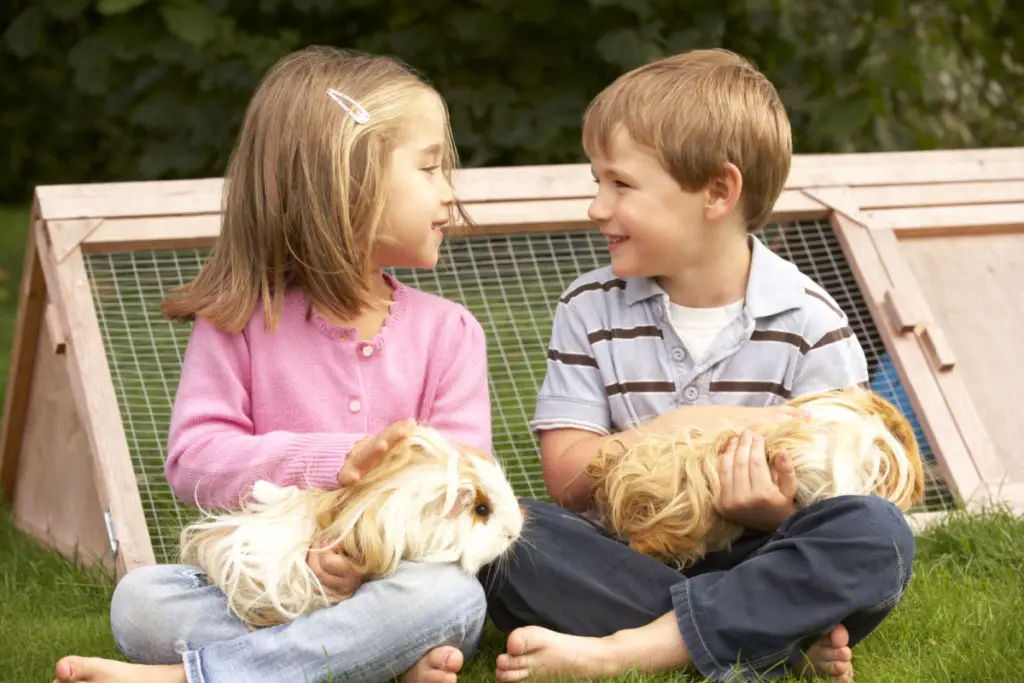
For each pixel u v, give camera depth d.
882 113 7.65
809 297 3.58
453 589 2.85
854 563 2.87
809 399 3.26
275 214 3.22
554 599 3.11
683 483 3.10
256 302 3.29
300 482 3.04
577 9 7.64
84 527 4.23
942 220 4.84
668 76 3.48
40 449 4.65
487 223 4.55
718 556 3.17
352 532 2.80
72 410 4.25
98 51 8.28
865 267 4.67
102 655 3.29
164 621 2.89
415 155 3.30
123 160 9.92
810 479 3.02
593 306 3.67
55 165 10.66
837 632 2.90
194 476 3.12
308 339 3.29
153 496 4.20
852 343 3.58
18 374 4.71
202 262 4.39
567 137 7.86
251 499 3.04
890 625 3.32
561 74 7.92
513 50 7.86
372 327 3.37
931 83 8.20
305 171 3.19
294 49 8.07
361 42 8.06
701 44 7.52
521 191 4.62
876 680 2.95
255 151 3.27
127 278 4.36
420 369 3.38
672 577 3.04
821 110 7.55
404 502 2.80
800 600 2.88
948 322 4.71
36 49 9.64
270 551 2.82
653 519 3.10
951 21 8.46
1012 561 3.83
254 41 8.03
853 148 7.89
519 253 4.74
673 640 2.94
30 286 4.45
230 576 2.85
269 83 3.32
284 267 3.28
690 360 3.55
